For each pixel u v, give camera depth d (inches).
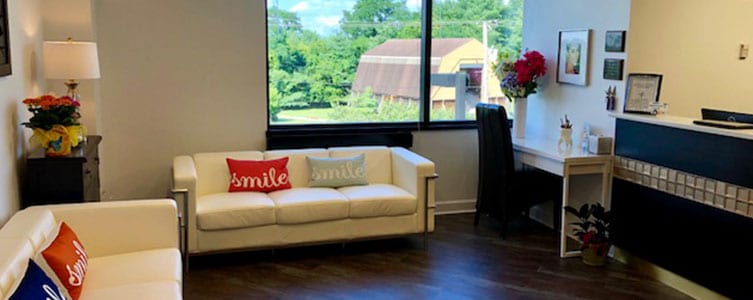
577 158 177.9
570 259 181.0
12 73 137.0
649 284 162.4
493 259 180.2
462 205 234.1
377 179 203.5
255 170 186.2
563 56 202.8
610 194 183.0
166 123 199.6
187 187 162.7
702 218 150.6
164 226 134.1
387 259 179.6
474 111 234.5
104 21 188.1
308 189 188.1
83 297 105.7
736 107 187.3
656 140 163.6
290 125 217.5
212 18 198.2
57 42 156.0
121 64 191.9
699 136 149.7
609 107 179.9
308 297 151.5
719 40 181.8
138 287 110.9
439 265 174.9
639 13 171.8
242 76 204.7
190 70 199.0
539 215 221.6
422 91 227.5
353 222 180.4
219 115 204.7
